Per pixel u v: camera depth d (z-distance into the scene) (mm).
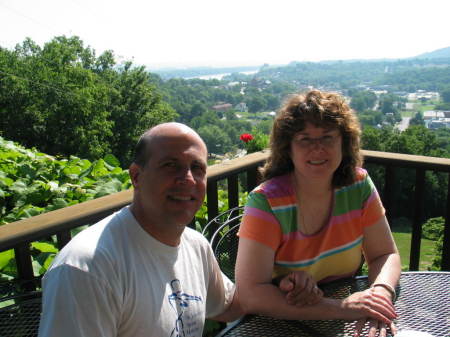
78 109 25094
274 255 1475
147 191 1089
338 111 1448
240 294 1407
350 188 1541
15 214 2160
